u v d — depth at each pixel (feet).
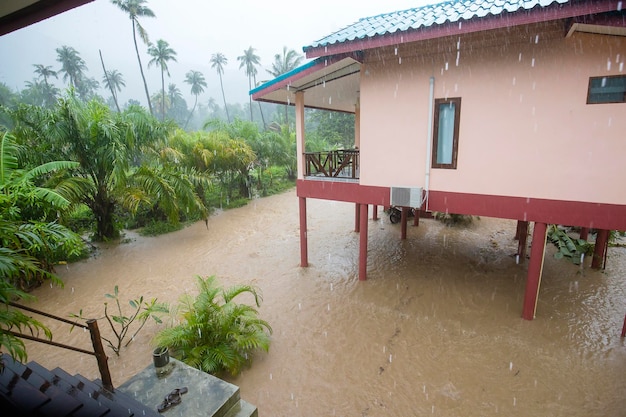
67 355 17.88
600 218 17.01
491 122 18.62
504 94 18.02
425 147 20.80
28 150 26.81
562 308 20.68
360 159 23.30
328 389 15.28
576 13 13.30
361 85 22.00
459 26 15.58
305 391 15.21
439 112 20.02
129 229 40.09
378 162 22.62
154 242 36.01
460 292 23.24
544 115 17.33
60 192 25.96
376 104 21.80
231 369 15.80
